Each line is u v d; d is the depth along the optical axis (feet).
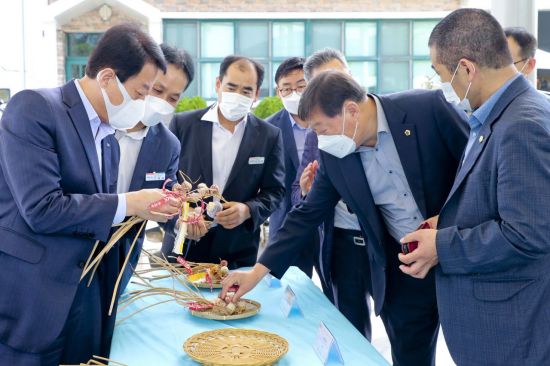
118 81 5.95
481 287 5.44
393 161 7.07
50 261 5.90
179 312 7.02
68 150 5.96
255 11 32.42
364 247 8.57
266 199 9.29
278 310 7.03
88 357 6.52
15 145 5.69
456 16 5.58
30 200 5.65
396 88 33.09
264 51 32.76
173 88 8.41
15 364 5.88
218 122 9.45
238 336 5.94
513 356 5.32
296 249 7.59
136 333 6.26
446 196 7.16
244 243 9.36
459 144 6.95
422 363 7.88
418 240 5.62
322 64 9.13
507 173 5.07
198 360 5.27
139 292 7.07
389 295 7.85
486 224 5.29
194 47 32.50
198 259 9.13
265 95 32.89
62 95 6.11
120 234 6.29
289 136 10.76
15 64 21.25
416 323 7.77
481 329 5.45
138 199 6.13
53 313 5.88
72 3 29.63
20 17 21.44
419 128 6.95
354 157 7.23
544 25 13.67
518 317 5.28
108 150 6.56
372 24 32.68
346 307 8.82
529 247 4.98
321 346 5.54
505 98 5.39
